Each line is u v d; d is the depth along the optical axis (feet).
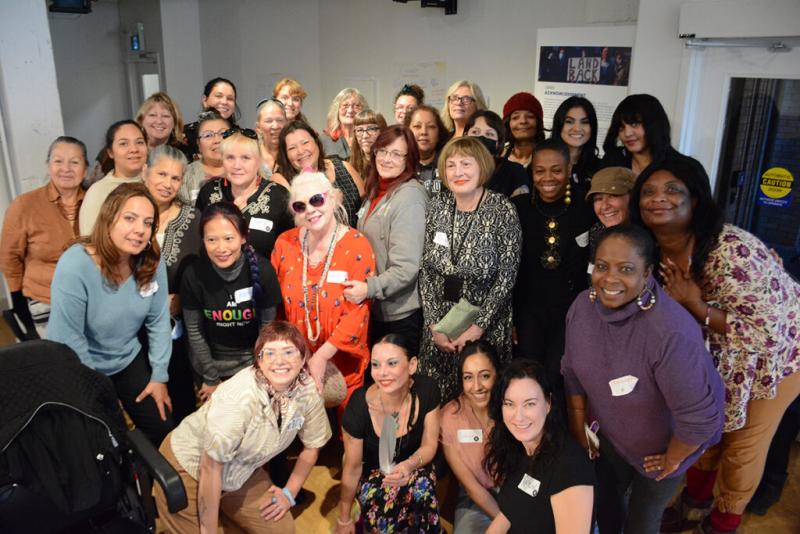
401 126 9.15
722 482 7.91
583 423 7.26
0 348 6.23
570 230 8.66
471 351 7.85
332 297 8.64
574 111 10.42
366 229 9.43
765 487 8.97
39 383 6.18
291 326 7.36
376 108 20.53
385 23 19.49
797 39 9.89
